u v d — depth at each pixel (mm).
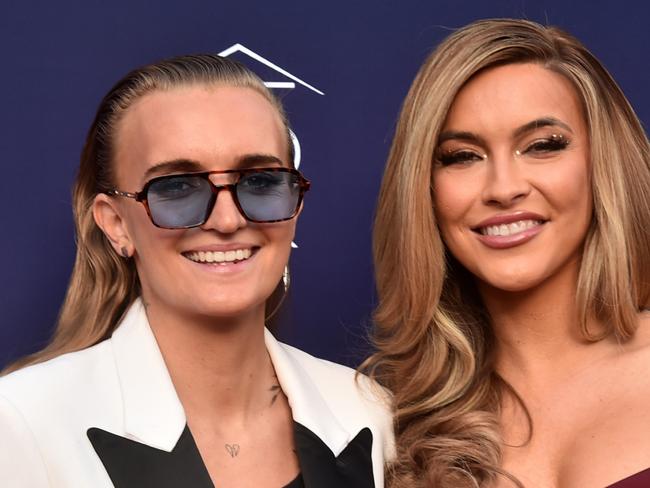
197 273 2344
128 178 2418
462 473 2713
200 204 2316
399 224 2914
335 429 2602
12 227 3309
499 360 2918
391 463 2795
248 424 2516
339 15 3518
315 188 3531
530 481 2668
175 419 2344
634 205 2807
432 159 2812
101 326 2586
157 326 2463
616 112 2809
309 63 3504
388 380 3010
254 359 2506
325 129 3523
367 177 3557
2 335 3305
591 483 2527
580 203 2725
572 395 2754
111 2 3355
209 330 2402
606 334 2799
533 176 2678
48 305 3330
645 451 2518
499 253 2736
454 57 2754
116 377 2402
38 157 3320
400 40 3547
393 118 3551
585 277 2775
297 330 3557
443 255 2883
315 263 3555
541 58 2754
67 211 3342
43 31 3316
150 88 2428
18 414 2205
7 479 2160
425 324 2918
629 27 3586
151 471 2270
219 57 2537
